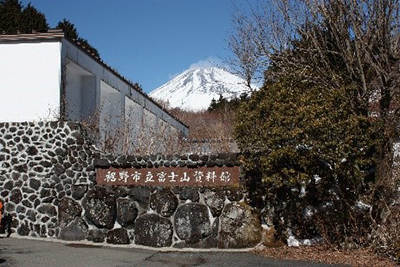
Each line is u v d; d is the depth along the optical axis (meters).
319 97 9.82
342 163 9.67
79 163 11.83
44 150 12.02
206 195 11.07
